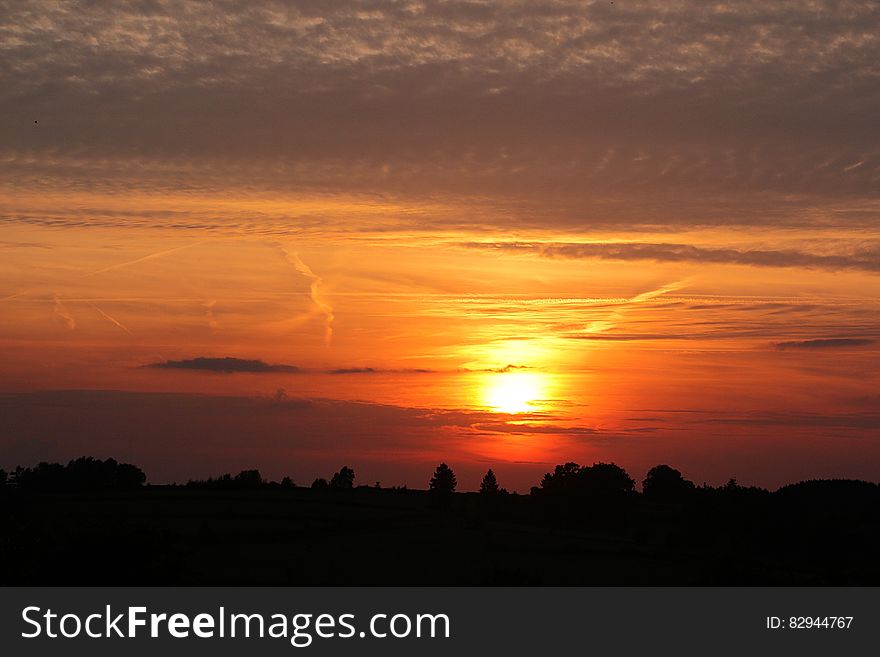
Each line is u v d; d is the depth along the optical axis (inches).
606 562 3363.7
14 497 4055.1
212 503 4596.5
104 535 2207.2
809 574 3063.5
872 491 4254.4
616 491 4916.3
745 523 3941.9
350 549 3560.5
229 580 2861.7
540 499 5032.0
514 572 2787.9
